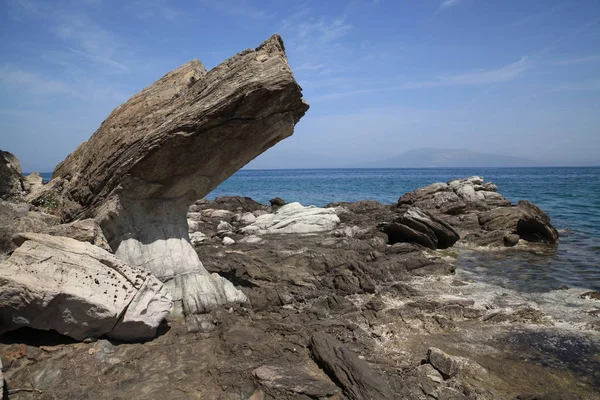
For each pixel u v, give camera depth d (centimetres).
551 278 1247
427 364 672
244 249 1544
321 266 1263
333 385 592
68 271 652
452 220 2133
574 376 670
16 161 1176
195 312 815
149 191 895
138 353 662
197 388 584
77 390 564
